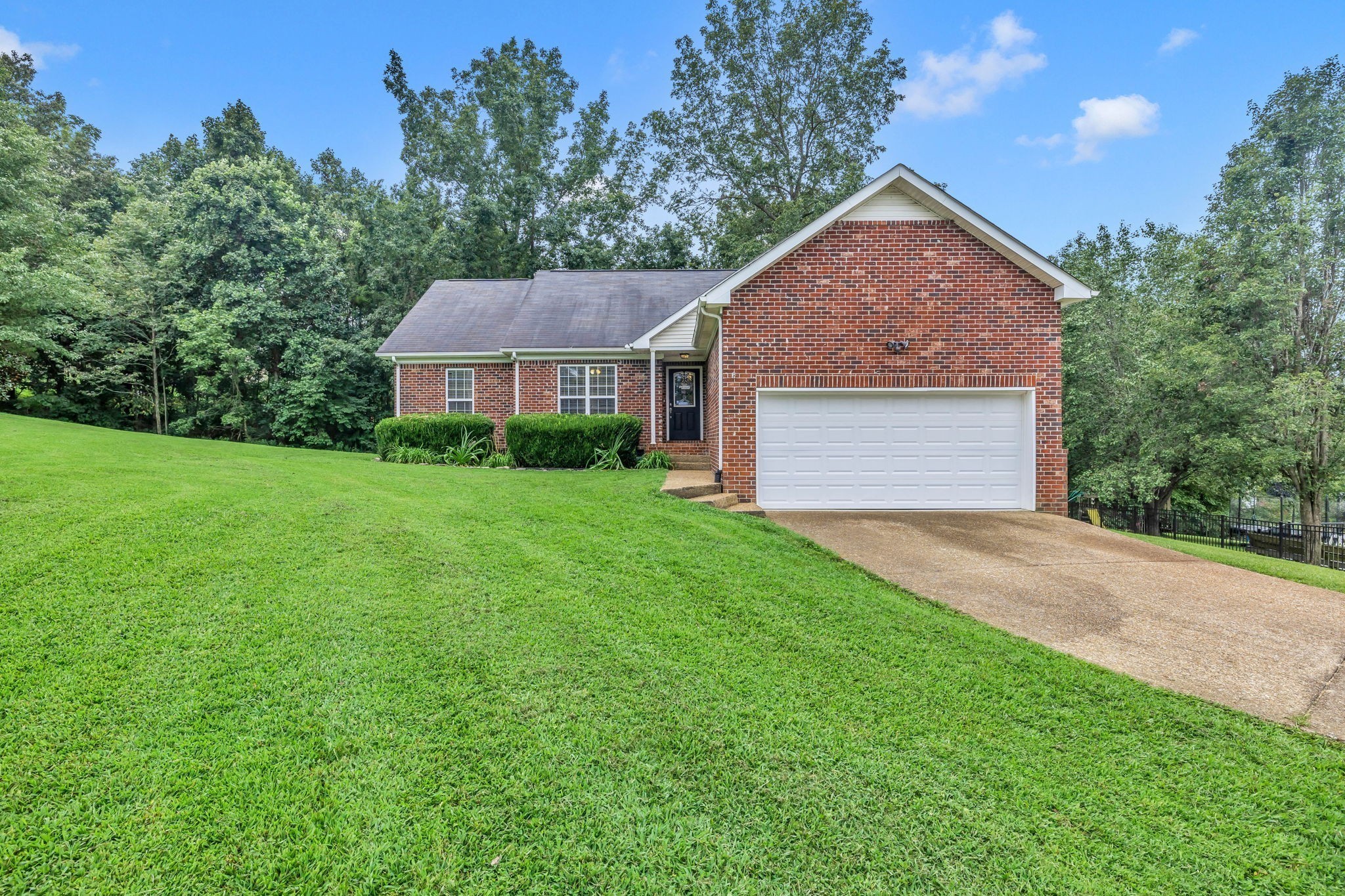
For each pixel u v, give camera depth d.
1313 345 15.95
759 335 9.59
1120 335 17.34
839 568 6.18
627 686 3.45
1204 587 5.86
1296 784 2.88
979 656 4.18
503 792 2.54
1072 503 18.75
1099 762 3.00
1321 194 16.06
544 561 5.51
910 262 9.49
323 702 3.09
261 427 22.31
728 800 2.58
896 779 2.77
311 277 21.78
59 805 2.32
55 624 3.64
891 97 27.62
